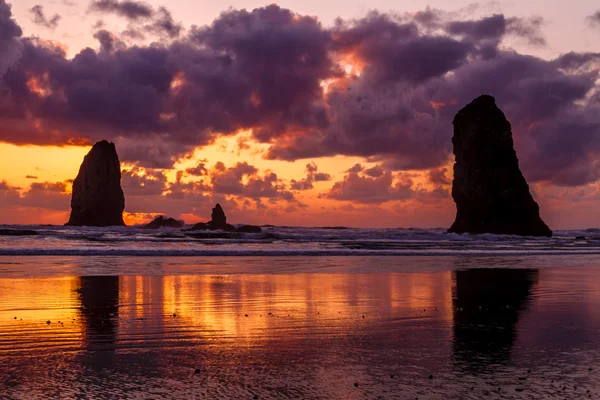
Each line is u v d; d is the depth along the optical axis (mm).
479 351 10023
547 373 8547
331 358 9445
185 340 10820
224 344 10492
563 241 79875
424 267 30500
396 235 81250
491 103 96062
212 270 26969
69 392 7422
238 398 7258
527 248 56344
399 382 8031
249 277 23609
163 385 7789
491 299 17234
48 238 63000
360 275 25156
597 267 31594
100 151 157000
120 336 11125
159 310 14398
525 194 94375
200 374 8383
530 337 11336
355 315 13938
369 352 9906
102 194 156250
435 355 9703
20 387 7621
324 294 18016
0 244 50219
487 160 93625
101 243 53562
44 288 18781
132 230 97125
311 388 7711
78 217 155875
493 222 92500
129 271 25750
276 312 14273
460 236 80188
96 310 14312
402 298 17250
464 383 7992
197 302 15930
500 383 8000
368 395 7414
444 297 17609
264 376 8305
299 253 40938
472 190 93875
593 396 7430
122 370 8562
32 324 12258
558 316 14055
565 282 22688
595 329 12273
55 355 9492
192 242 56969
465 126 96500
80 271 25344
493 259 38594
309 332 11711
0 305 14945
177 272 25656
